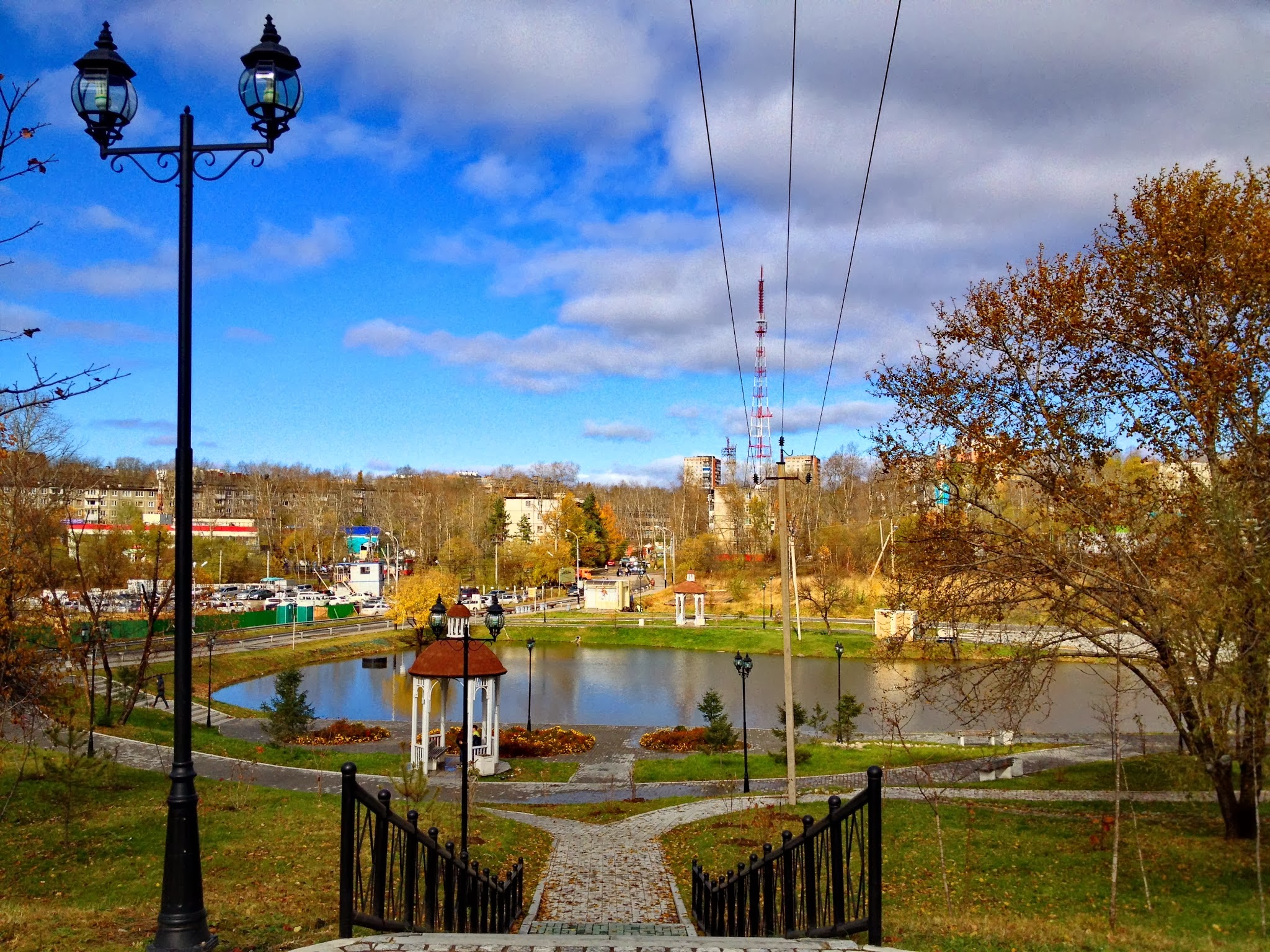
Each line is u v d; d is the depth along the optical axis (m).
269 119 7.06
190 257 6.98
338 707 45.62
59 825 17.75
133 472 148.88
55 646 25.12
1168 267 17.47
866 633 68.31
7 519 25.61
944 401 19.66
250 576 100.50
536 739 35.09
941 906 12.88
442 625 17.38
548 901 14.15
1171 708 16.30
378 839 6.87
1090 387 18.92
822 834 7.93
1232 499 13.77
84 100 6.85
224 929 8.17
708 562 101.81
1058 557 17.83
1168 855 15.46
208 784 22.59
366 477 186.12
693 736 35.06
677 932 11.91
